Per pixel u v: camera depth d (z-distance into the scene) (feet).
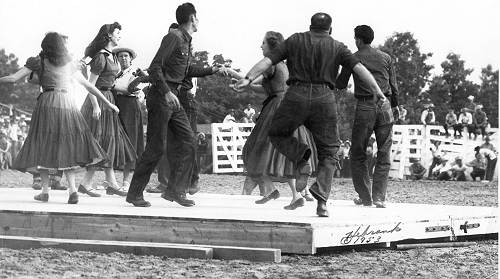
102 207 30.53
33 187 41.27
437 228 30.35
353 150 34.71
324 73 27.66
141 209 29.63
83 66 37.63
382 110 34.40
